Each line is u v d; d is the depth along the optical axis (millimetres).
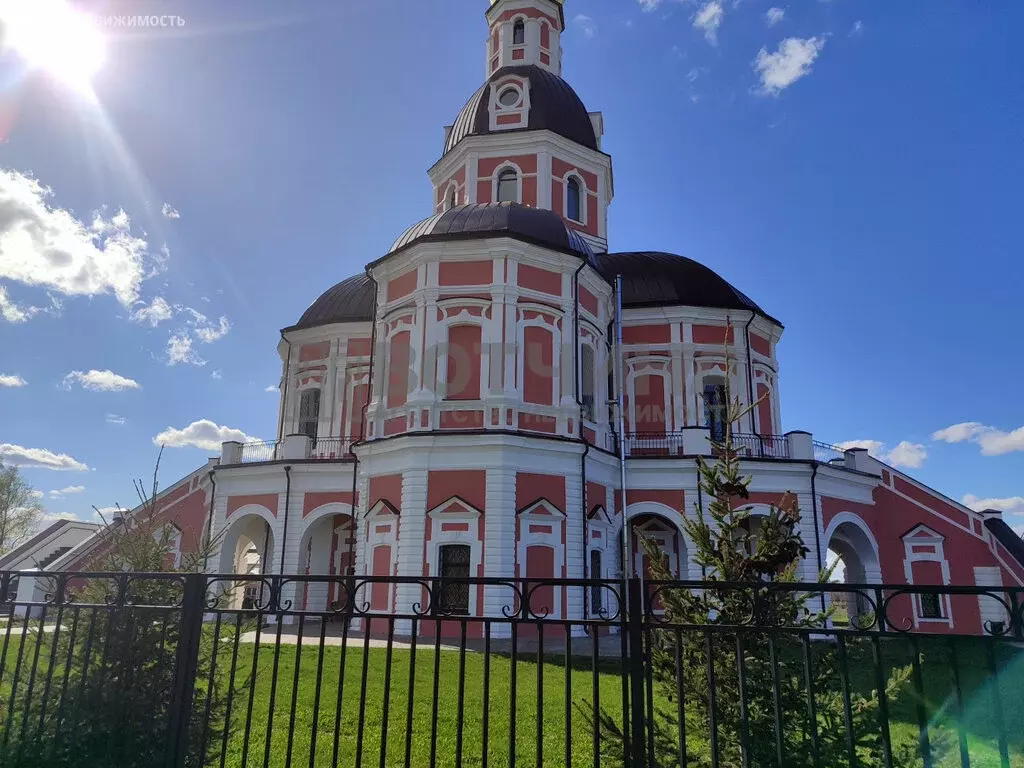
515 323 22953
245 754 5789
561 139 31391
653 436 27766
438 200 33750
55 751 6332
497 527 21281
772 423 32031
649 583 5570
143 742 6598
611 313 28656
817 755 5211
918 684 4949
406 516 21984
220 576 6074
